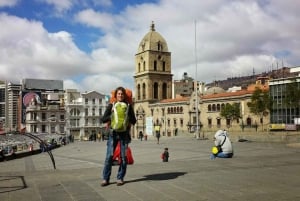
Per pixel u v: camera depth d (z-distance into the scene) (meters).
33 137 16.11
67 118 138.12
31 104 139.75
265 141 48.78
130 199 7.76
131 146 52.75
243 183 9.41
